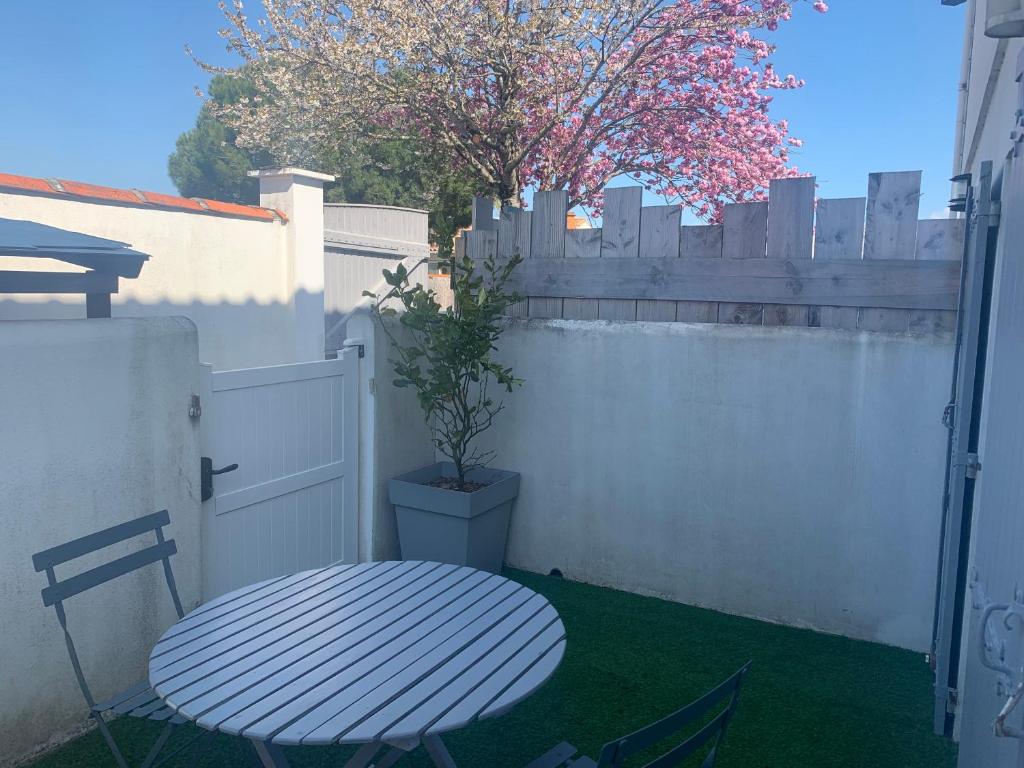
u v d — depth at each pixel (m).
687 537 4.90
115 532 3.00
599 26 10.06
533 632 2.79
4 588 3.03
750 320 4.64
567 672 4.01
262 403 4.25
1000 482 2.20
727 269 4.66
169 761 3.17
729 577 4.79
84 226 5.38
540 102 11.00
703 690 3.84
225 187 22.17
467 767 3.20
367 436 5.04
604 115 11.95
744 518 4.71
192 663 2.54
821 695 3.82
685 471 4.88
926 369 4.16
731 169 12.59
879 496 4.33
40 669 3.18
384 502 5.18
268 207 7.04
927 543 4.24
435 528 5.01
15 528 3.06
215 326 6.39
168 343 3.65
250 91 20.95
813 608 4.55
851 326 4.35
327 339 8.13
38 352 3.11
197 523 3.84
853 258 4.30
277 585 3.27
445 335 4.86
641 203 4.91
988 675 2.21
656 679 3.95
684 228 4.79
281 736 2.10
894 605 4.34
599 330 5.09
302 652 2.62
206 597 3.97
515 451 5.48
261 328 6.81
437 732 2.15
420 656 2.60
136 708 2.73
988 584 2.27
